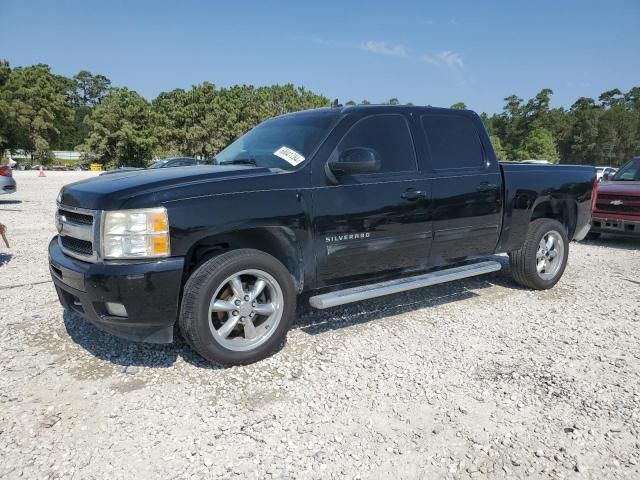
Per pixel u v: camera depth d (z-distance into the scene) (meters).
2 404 3.18
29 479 2.47
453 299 5.47
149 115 59.75
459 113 5.12
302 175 3.93
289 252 3.94
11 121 58.78
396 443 2.80
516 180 5.35
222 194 3.56
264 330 3.83
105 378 3.53
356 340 4.25
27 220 11.30
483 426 2.97
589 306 5.30
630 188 8.91
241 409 3.13
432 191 4.64
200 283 3.49
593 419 3.06
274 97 75.69
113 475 2.51
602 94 117.12
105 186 3.61
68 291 3.60
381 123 4.50
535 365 3.81
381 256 4.40
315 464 2.61
